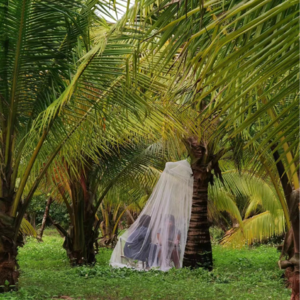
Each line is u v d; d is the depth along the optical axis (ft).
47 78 22.62
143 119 20.65
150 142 38.70
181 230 36.60
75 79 17.28
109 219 67.87
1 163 23.07
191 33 9.73
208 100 21.68
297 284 17.51
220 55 9.64
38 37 20.99
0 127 23.09
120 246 37.52
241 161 33.53
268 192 42.65
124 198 47.03
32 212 82.38
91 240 39.91
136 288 26.11
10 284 23.03
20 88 22.39
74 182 38.32
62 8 19.89
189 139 36.11
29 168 23.52
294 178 18.38
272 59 8.13
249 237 46.91
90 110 22.62
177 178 37.50
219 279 29.99
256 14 8.41
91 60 18.93
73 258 39.24
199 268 33.68
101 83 20.72
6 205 23.16
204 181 36.24
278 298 23.90
